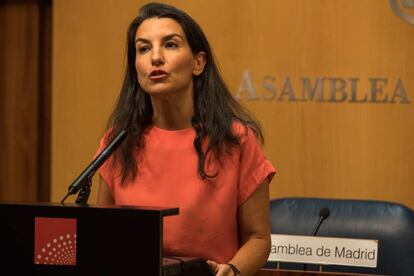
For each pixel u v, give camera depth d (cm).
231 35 1043
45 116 1140
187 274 387
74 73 1094
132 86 491
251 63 1038
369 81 1009
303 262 626
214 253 457
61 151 1098
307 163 1027
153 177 465
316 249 624
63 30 1095
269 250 474
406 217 729
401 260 714
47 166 1144
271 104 1033
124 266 351
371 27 1008
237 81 1041
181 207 454
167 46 451
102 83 1086
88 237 356
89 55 1089
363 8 1009
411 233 720
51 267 360
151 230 348
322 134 1022
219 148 464
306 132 1026
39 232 362
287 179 1030
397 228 724
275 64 1031
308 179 1027
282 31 1030
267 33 1034
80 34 1091
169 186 461
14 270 364
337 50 1016
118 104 495
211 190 459
